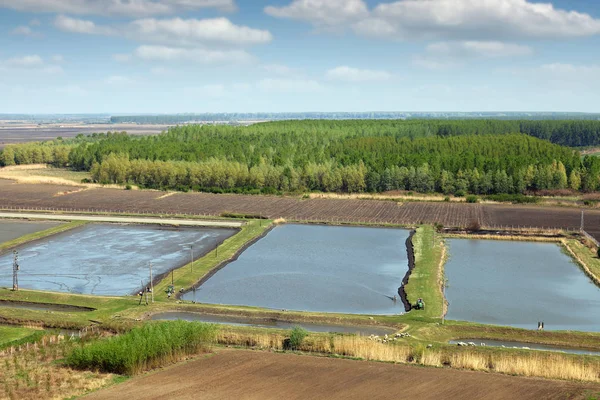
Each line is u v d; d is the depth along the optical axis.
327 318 83.88
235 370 64.19
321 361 67.12
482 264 115.06
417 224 149.75
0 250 123.50
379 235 140.88
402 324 81.62
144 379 62.03
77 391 58.97
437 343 72.31
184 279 103.25
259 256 121.00
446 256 120.06
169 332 68.50
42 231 140.75
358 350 69.94
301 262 116.50
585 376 63.00
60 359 68.38
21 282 103.06
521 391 58.53
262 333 76.00
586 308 90.75
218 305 89.25
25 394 58.31
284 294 97.12
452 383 60.56
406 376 62.44
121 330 79.25
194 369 64.62
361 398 56.75
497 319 86.06
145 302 90.94
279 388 59.19
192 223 150.25
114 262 115.69
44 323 82.50
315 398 56.75
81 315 85.00
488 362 67.31
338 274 108.56
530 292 98.06
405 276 106.94
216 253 120.75
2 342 74.38
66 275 107.19
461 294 96.94
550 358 67.19
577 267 113.38
